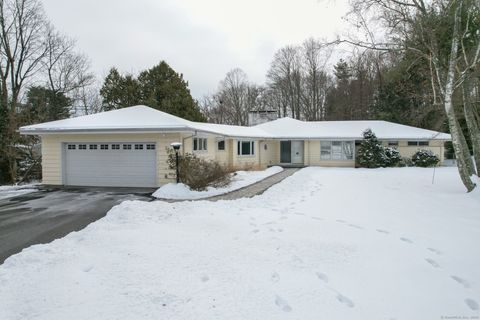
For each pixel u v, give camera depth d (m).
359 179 16.66
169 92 29.70
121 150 15.37
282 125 29.50
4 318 3.60
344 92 43.03
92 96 40.31
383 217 8.18
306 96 47.28
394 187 13.74
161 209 7.94
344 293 4.30
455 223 7.73
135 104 30.44
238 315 3.72
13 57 25.89
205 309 3.80
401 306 4.10
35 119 20.61
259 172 20.95
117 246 5.56
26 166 19.94
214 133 17.73
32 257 5.10
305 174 19.42
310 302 4.05
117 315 3.65
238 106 53.75
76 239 6.06
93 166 15.65
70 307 3.79
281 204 9.79
